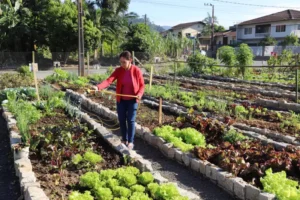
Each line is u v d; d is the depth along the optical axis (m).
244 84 16.27
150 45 33.16
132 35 38.03
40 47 34.16
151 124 7.53
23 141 5.89
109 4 36.97
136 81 6.00
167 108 9.00
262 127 7.48
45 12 30.86
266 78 18.23
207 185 4.86
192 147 5.81
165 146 5.93
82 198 3.85
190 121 7.18
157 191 4.12
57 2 30.86
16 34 30.91
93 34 29.69
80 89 12.76
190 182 4.96
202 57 21.08
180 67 21.94
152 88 11.93
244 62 18.64
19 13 31.20
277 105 10.52
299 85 13.85
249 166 4.82
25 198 4.08
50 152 5.23
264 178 4.49
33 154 5.42
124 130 6.26
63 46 30.91
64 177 4.68
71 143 5.63
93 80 16.28
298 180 4.77
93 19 33.38
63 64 30.92
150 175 4.47
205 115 8.10
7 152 6.03
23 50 32.66
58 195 4.14
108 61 33.69
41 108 8.53
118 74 6.09
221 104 9.03
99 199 4.06
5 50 32.34
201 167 5.11
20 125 6.12
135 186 4.25
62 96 10.31
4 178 4.94
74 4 31.98
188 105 9.51
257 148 5.66
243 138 6.25
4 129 7.50
